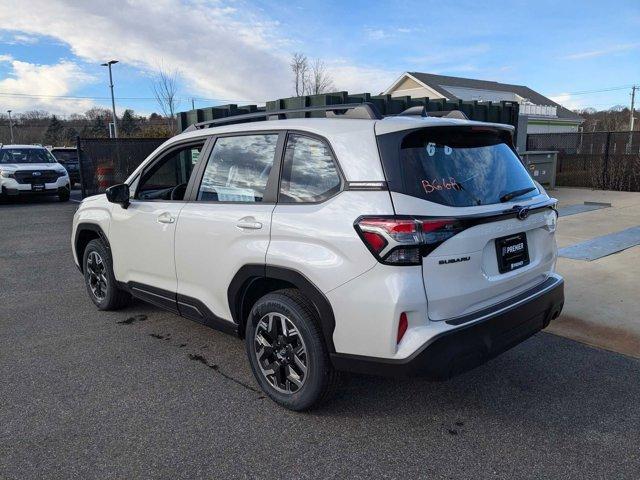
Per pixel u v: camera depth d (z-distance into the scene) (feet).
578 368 12.99
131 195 15.14
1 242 30.89
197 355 13.91
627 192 49.98
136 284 14.99
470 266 9.41
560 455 9.41
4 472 8.97
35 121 272.10
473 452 9.53
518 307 10.16
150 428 10.34
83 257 17.89
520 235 10.75
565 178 56.90
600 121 218.38
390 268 8.88
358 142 9.76
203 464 9.21
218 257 11.85
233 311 11.82
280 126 11.32
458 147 10.39
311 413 10.89
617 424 10.44
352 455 9.46
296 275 10.13
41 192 52.16
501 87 164.04
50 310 17.75
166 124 114.42
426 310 8.96
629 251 24.34
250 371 12.94
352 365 9.61
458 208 9.39
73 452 9.55
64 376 12.66
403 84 144.46
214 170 12.69
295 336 10.59
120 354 13.98
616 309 16.85
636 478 8.77
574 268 21.59
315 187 10.28
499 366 13.12
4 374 12.77
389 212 8.97
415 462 9.25
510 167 11.27
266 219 10.75
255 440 9.93
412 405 11.21
